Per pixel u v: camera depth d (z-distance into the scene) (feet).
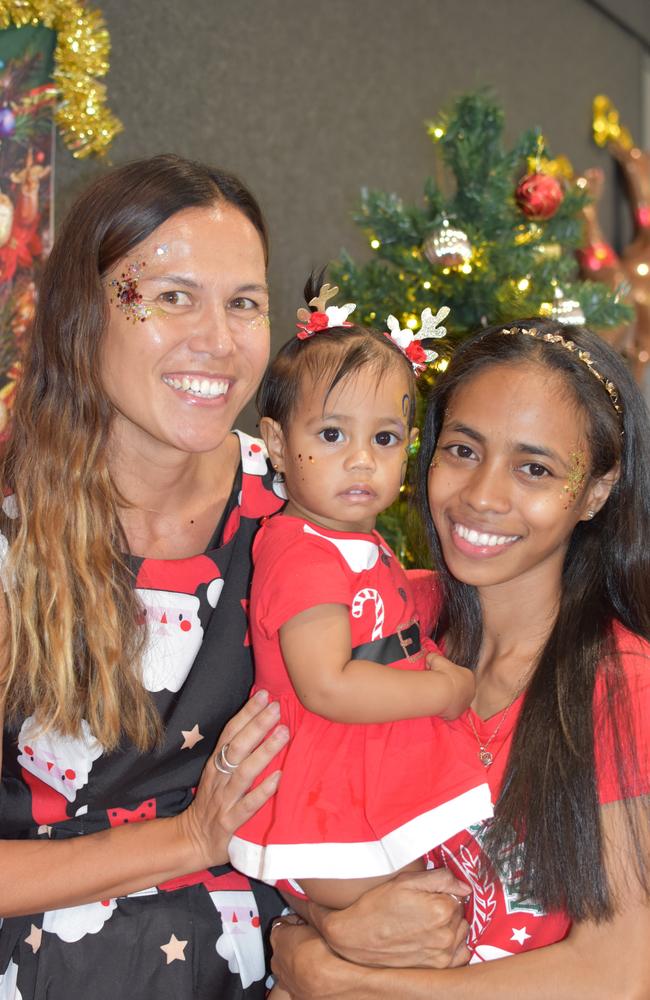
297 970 5.21
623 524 5.32
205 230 5.02
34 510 5.18
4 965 5.31
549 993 4.66
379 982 4.96
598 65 19.34
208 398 5.12
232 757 5.14
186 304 5.05
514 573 5.25
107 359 5.12
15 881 4.99
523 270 9.50
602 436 5.23
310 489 5.52
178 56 12.64
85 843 5.17
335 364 5.49
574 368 5.20
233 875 5.71
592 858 4.67
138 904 5.38
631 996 4.61
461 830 5.12
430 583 6.23
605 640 5.05
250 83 13.55
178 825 5.26
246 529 5.78
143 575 5.41
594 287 9.91
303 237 14.49
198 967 5.42
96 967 5.21
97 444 5.22
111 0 11.84
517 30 17.57
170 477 5.48
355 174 15.17
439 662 5.42
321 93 14.56
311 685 5.13
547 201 9.88
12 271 10.39
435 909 4.96
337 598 5.21
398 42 15.62
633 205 18.28
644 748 4.68
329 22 14.58
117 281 5.02
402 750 5.27
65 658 5.09
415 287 9.53
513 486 5.13
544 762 4.90
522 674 5.46
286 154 14.12
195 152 12.92
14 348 10.40
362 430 5.48
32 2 10.19
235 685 5.60
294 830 5.16
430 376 8.16
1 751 5.17
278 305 14.20
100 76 11.61
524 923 5.00
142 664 5.37
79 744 5.24
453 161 10.05
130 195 5.01
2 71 10.19
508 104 17.34
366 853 5.13
